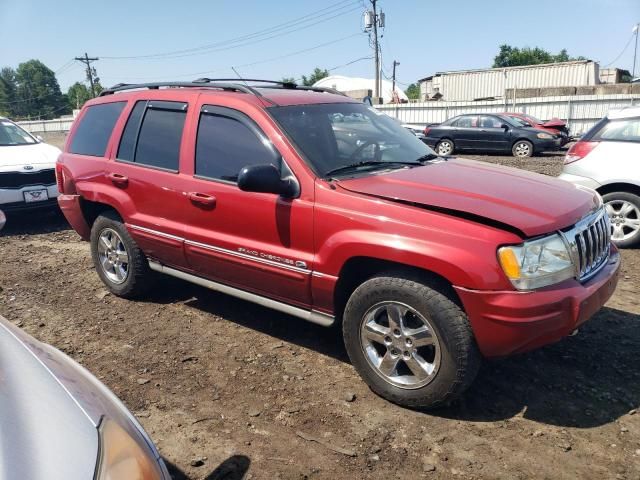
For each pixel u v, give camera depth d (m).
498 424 3.34
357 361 3.65
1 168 8.04
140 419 3.44
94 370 4.05
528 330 3.07
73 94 102.38
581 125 25.19
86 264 6.65
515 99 26.16
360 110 4.74
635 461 2.99
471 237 3.12
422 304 3.27
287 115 4.11
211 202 4.20
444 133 20.61
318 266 3.65
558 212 3.37
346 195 3.54
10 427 1.86
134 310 5.14
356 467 2.99
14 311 5.20
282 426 3.35
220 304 5.24
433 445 3.16
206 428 3.34
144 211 4.80
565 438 3.20
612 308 4.97
